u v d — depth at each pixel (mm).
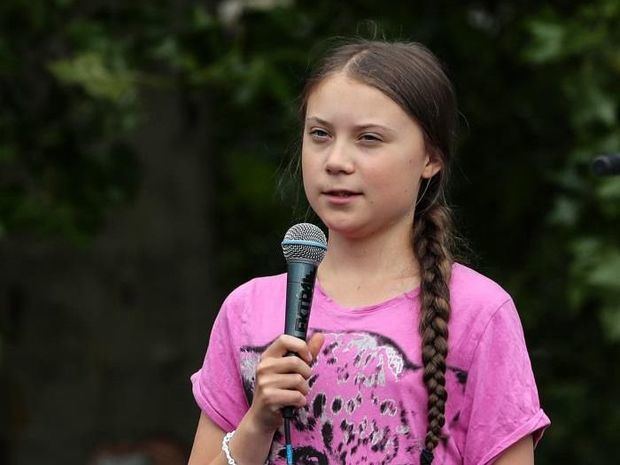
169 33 23125
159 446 24438
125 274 24609
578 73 21719
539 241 24797
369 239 9797
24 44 23297
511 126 25234
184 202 24922
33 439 24672
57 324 24609
